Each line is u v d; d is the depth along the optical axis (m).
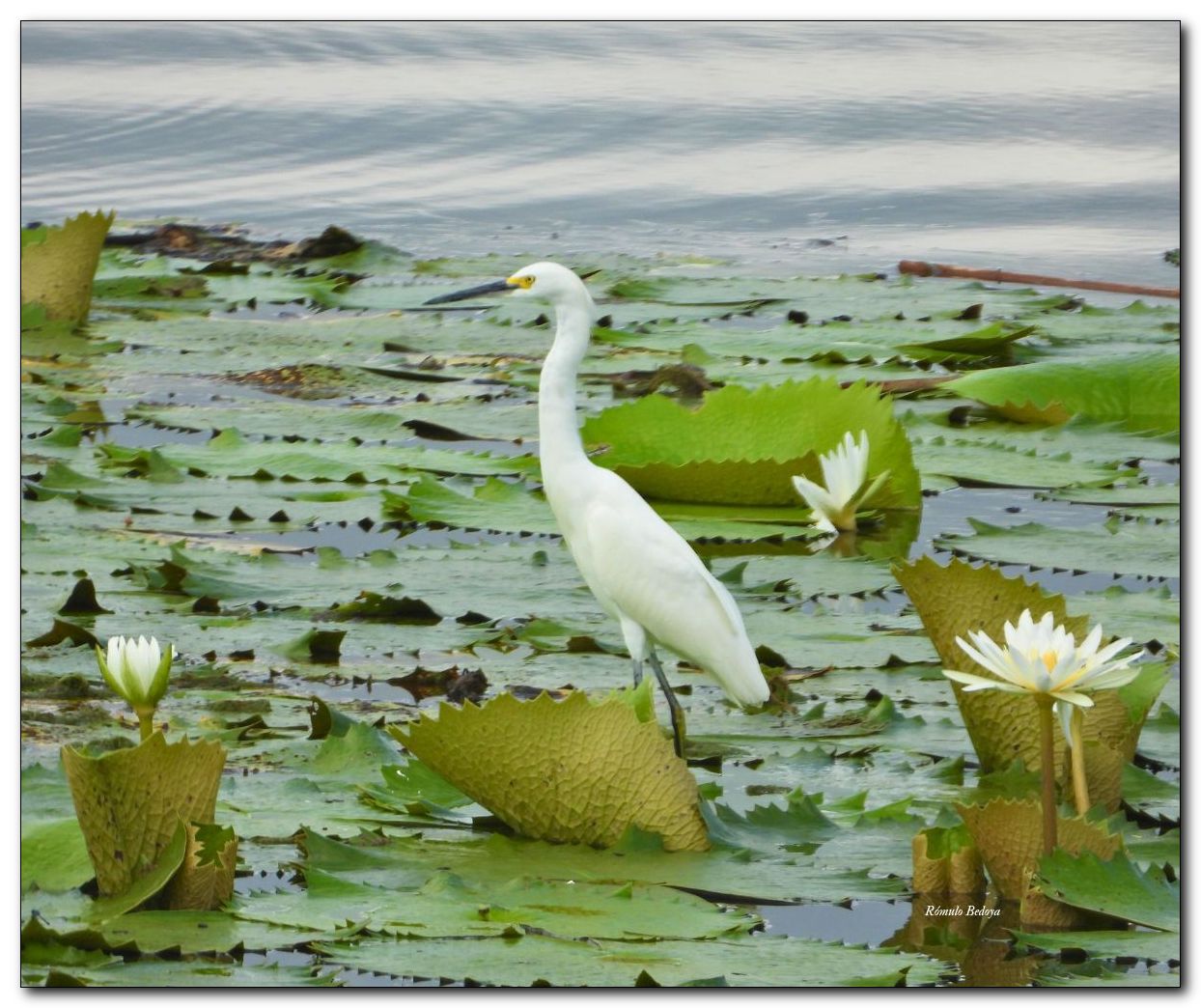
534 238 25.02
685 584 9.59
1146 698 8.52
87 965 6.20
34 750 8.36
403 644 10.28
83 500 12.98
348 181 27.23
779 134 29.50
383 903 6.73
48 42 32.62
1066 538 12.57
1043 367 16.72
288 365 18.11
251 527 12.60
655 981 5.95
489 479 13.55
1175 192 26.42
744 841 7.63
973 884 7.13
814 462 13.93
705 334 19.53
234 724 8.86
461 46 32.69
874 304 21.33
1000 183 27.22
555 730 7.48
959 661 8.48
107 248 23.86
